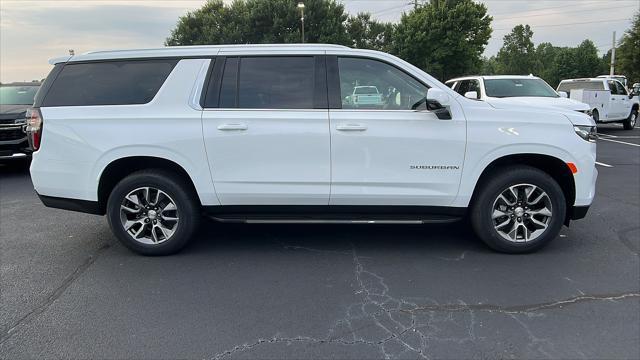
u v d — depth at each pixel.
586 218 5.95
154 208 4.71
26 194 7.89
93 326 3.41
